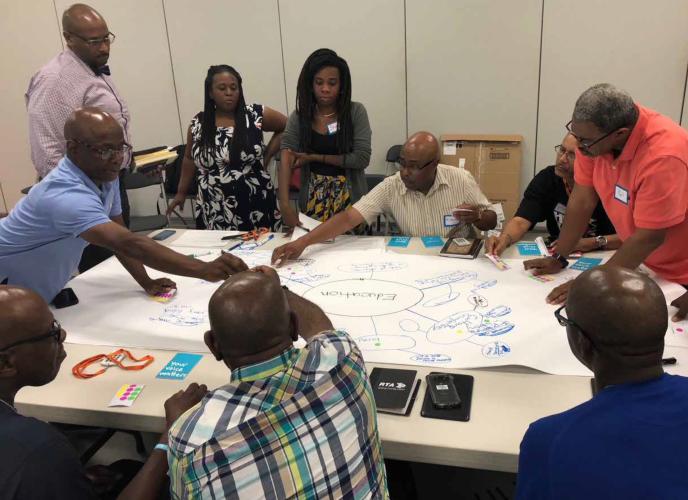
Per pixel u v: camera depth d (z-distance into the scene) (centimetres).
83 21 246
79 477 91
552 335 138
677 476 70
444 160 415
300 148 283
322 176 282
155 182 398
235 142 279
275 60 421
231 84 274
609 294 80
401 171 213
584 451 75
